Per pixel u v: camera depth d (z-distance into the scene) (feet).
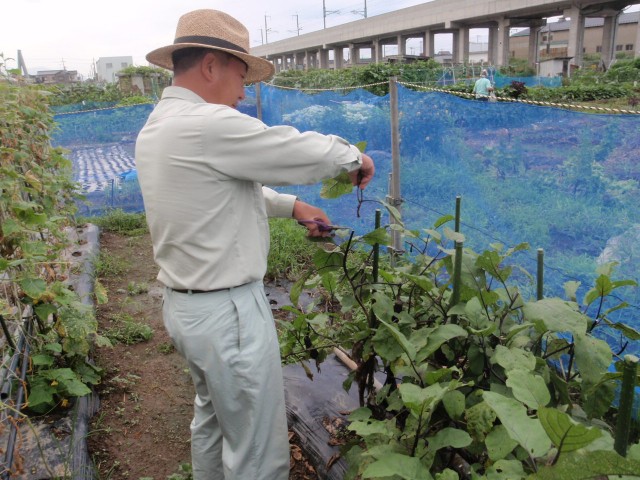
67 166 19.15
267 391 6.94
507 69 124.57
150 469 9.69
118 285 18.31
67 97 86.28
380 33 183.83
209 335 6.63
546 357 6.88
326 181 7.59
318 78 82.38
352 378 8.52
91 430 10.42
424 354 6.19
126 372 12.71
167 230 6.57
